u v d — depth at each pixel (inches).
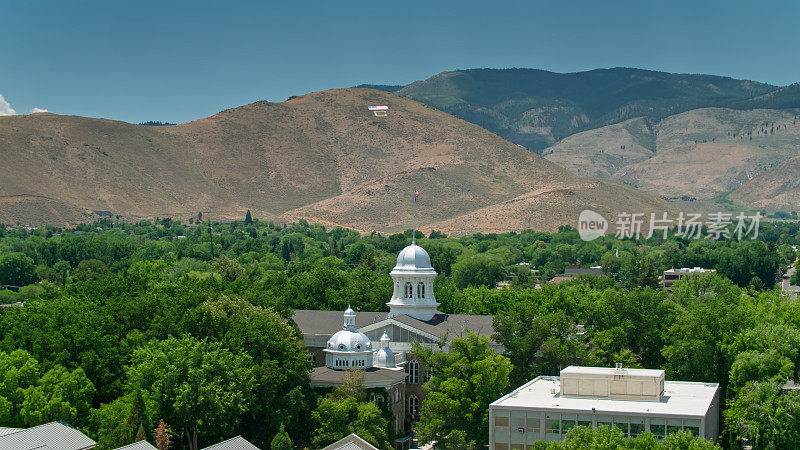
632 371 5442.9
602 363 6230.3
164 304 6461.6
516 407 5098.4
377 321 7012.8
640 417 4901.6
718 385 5812.0
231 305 6437.0
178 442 5526.6
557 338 6264.8
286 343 5900.6
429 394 5669.3
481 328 6761.8
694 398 5339.6
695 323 6240.2
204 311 6072.8
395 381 6112.2
